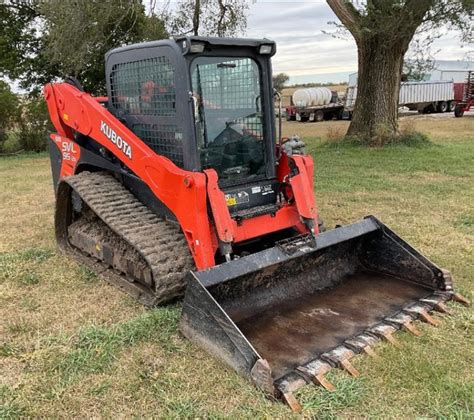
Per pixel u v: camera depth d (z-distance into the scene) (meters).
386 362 3.36
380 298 4.23
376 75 13.73
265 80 4.49
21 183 10.71
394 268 4.60
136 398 3.12
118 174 5.25
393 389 3.12
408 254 4.46
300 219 4.38
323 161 11.90
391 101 13.92
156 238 4.24
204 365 3.41
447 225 6.51
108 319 4.15
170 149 4.36
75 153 5.63
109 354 3.57
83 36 13.66
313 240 4.13
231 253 4.23
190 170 4.10
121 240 4.83
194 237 3.95
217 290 3.80
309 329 3.77
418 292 4.32
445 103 32.12
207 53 4.05
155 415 2.96
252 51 4.35
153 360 3.49
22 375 3.36
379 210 7.39
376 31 12.41
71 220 5.89
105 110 4.93
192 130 4.03
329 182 9.45
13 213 7.92
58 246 5.88
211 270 3.58
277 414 2.92
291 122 31.23
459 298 4.19
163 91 4.27
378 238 4.67
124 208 4.69
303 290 4.34
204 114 4.16
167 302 4.18
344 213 7.28
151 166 4.30
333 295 4.32
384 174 10.13
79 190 4.97
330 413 2.91
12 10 18.05
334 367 3.31
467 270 4.96
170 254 4.10
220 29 16.61
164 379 3.28
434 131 19.17
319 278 4.49
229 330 3.29
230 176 4.38
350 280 4.61
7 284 4.90
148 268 4.27
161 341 3.71
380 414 2.91
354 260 4.78
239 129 4.39
